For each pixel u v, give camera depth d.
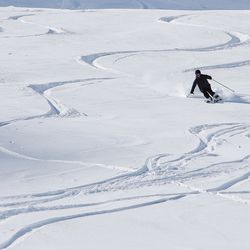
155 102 40.69
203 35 86.75
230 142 26.98
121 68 59.94
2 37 89.69
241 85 48.28
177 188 18.88
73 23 109.88
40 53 71.31
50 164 22.95
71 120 34.12
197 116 34.59
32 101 41.03
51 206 17.03
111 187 19.31
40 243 13.72
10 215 16.25
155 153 24.70
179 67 59.78
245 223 15.02
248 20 103.12
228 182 19.47
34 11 139.62
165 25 99.50
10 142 27.19
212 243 13.55
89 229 14.72
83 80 51.91
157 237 14.03
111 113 36.44
